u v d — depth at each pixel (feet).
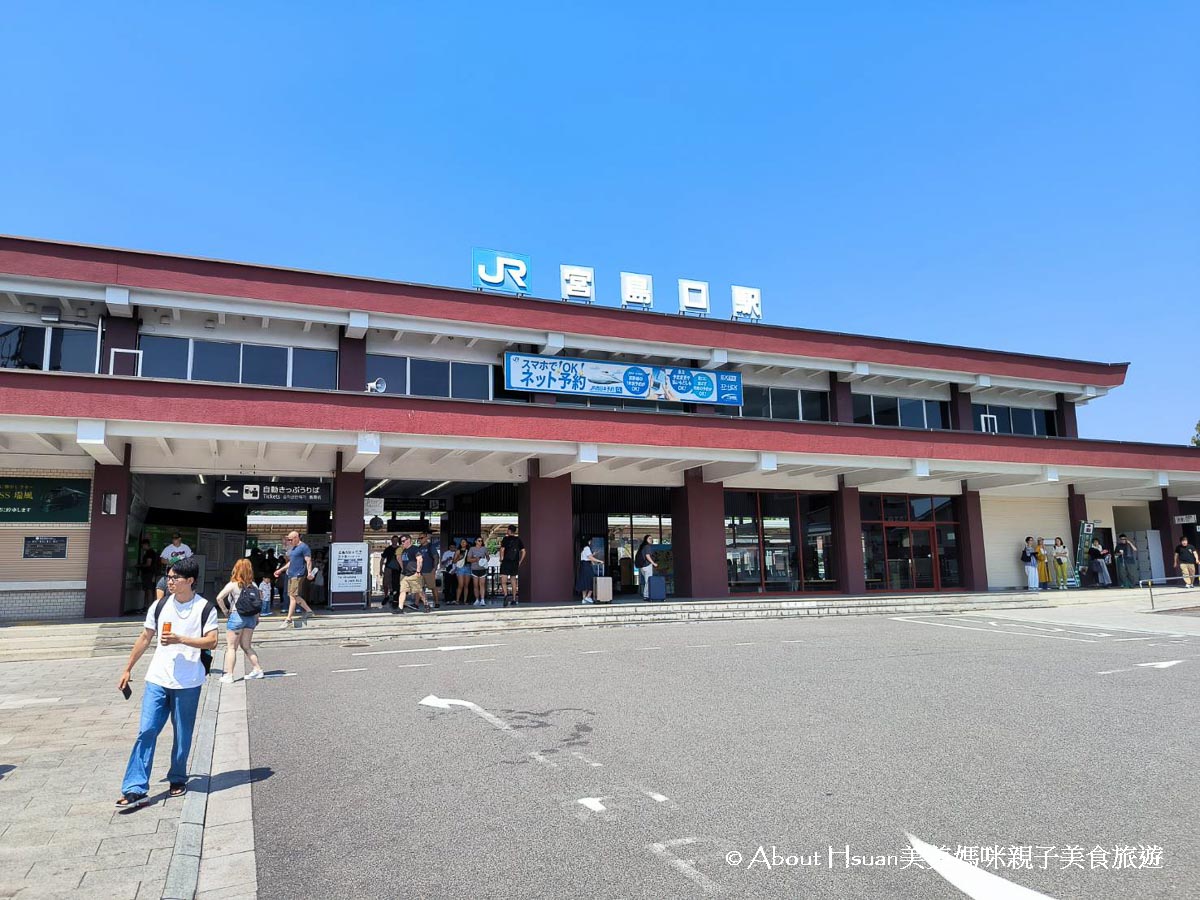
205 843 16.71
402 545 57.36
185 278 55.67
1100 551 90.58
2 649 44.55
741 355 75.00
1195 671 36.81
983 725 26.07
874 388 83.92
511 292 69.10
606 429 62.08
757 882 14.40
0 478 52.85
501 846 16.22
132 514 58.80
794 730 25.48
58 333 55.31
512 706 29.37
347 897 14.07
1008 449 77.92
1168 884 14.23
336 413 53.88
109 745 24.41
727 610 64.39
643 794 19.33
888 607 70.33
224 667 38.93
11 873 14.80
